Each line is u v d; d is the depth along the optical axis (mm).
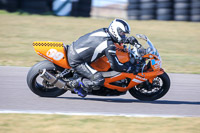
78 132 15102
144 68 20047
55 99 20641
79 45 19000
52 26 52219
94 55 18859
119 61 19156
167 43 45312
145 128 15953
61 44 19344
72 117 17172
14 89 22328
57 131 15109
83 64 19125
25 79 25172
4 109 18062
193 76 28703
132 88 20906
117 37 18734
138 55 19484
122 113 18500
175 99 22125
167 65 32875
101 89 20062
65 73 19531
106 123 16453
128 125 16281
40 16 59812
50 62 19844
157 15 59188
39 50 19281
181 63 34094
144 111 19156
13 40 42219
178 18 58375
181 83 26203
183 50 41688
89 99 21250
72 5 65688
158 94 20844
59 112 17984
